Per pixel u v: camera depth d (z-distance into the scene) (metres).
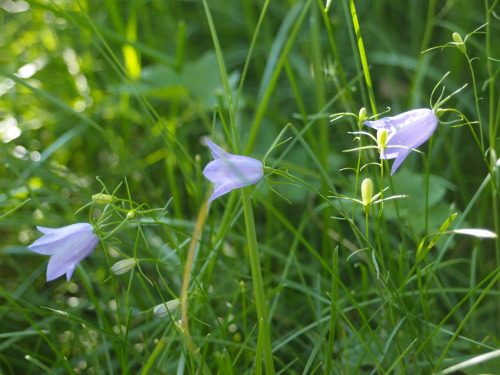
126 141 0.57
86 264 0.49
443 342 0.42
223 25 0.66
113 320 0.46
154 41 0.65
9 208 0.51
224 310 0.45
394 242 0.49
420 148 0.54
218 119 0.58
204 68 0.57
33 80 0.59
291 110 0.59
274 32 0.66
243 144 0.54
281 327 0.46
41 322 0.44
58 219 0.49
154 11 0.69
